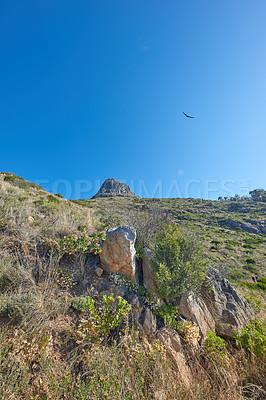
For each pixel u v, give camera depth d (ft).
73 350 8.87
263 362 9.67
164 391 7.48
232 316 14.06
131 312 11.57
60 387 7.02
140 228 18.66
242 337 11.18
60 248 15.05
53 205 28.99
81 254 15.06
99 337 9.69
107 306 10.71
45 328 9.00
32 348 7.81
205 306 14.15
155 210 22.74
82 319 9.94
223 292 16.06
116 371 7.93
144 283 14.28
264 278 39.75
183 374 8.91
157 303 12.70
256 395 8.52
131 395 7.15
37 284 12.09
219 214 143.33
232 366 9.80
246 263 59.62
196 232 17.49
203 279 15.38
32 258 14.12
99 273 14.11
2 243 14.66
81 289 12.80
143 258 15.70
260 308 17.74
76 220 22.66
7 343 7.79
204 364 10.27
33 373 7.49
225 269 46.47
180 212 112.88
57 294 11.67
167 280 13.28
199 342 11.78
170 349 9.89
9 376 6.70
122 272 14.19
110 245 14.65
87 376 7.83
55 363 8.01
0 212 18.61
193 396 7.61
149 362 8.84
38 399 6.73
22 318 9.02
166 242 15.89
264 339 10.34
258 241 89.66
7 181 50.75
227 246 74.43
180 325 11.75
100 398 6.92
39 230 17.60
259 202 188.85
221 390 8.50
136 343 9.45
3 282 11.33
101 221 25.05
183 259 15.24
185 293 13.55
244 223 118.11
